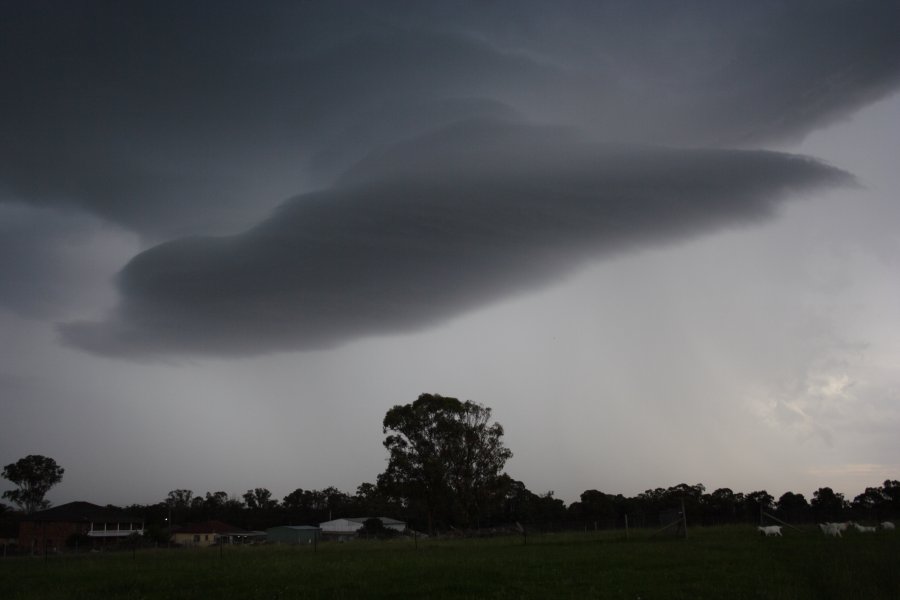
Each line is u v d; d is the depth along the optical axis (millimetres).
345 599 20469
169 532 106875
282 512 156750
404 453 91688
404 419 92188
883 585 18922
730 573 23500
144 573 31062
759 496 116188
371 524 122062
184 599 21641
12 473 138375
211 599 21375
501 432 95188
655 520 68875
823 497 111375
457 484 91938
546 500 129125
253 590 23062
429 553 40906
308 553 46844
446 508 91625
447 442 92250
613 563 28328
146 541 90812
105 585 26078
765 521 54750
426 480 91750
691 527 57281
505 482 94500
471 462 92938
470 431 93188
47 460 142125
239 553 49844
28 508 139000
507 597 19875
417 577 25297
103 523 103250
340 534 118812
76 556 54625
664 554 31797
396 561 33406
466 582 23219
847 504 105375
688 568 25500
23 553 68438
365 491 122375
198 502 165500
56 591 24609
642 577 23438
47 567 39250
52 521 98250
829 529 39875
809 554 28125
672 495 126875
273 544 68312
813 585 20062
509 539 54969
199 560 40844
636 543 41875
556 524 69688
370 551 47000
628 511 124312
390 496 92938
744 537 41719
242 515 154000
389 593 21297
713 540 40250
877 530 42969
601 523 69375
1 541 98500
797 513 65688
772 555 28797
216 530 114375
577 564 28469
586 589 21062
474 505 92250
